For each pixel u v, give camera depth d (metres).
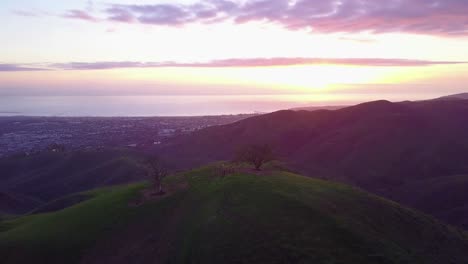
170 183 41.31
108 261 28.92
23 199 85.12
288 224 25.70
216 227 26.50
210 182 37.88
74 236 32.75
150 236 30.30
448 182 70.44
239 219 27.02
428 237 29.05
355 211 29.31
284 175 38.91
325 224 25.89
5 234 35.62
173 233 29.00
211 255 23.78
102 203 38.75
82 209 38.41
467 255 28.36
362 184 78.88
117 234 32.03
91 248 31.03
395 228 28.66
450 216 59.66
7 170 115.06
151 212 34.06
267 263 22.16
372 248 23.98
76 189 94.31
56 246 31.69
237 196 31.44
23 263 30.36
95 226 33.78
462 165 83.19
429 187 71.06
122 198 38.69
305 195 30.91
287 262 22.11
